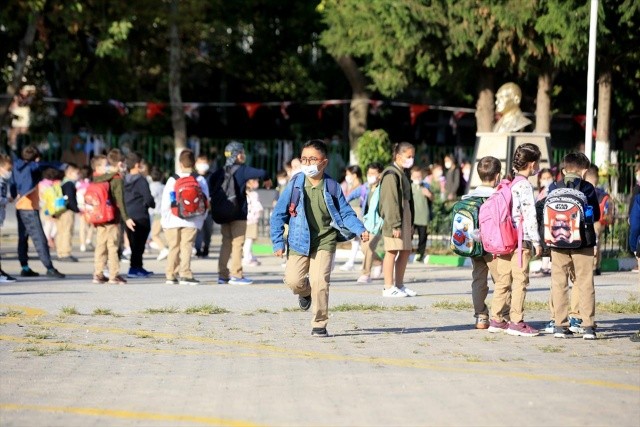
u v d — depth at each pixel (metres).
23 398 19.73
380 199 36.09
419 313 31.83
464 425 17.66
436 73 67.88
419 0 62.41
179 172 40.50
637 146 80.19
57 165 58.03
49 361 23.41
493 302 28.14
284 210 26.84
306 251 26.61
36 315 30.44
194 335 27.16
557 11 58.22
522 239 27.09
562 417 18.27
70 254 53.09
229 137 101.88
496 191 27.36
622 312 32.53
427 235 55.16
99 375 21.88
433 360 23.81
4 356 23.95
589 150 49.56
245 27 97.00
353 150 85.00
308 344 25.88
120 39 79.81
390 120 99.19
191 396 19.88
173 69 83.56
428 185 54.19
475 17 62.25
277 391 20.30
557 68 66.19
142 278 43.97
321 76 100.38
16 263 51.44
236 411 18.62
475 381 21.31
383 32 67.50
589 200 27.27
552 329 28.12
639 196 28.00
